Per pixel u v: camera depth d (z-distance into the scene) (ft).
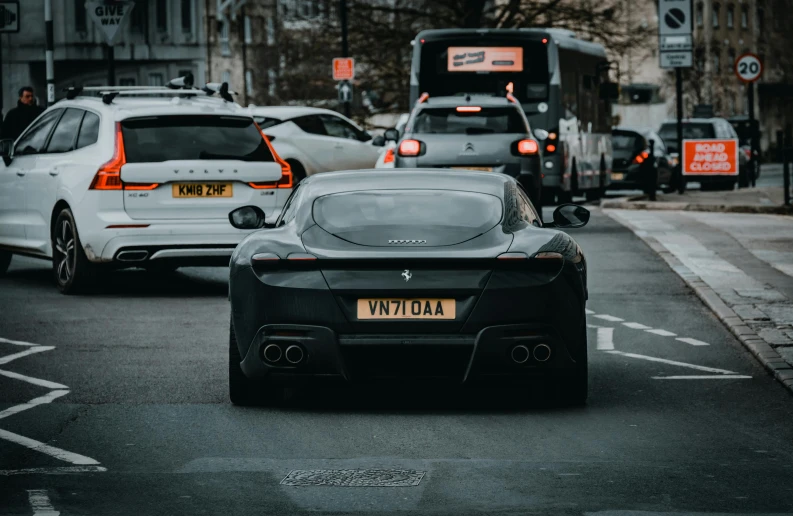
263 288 39.52
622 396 43.96
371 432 38.06
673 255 88.53
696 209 134.41
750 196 156.04
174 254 68.18
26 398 42.98
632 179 169.17
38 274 82.07
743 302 65.77
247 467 33.68
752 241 97.66
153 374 47.47
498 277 39.09
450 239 40.06
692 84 409.69
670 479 32.40
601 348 54.54
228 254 68.80
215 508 29.71
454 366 39.32
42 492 31.12
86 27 346.74
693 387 45.62
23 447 35.91
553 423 39.32
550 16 215.51
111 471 33.24
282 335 39.45
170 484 31.91
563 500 30.32
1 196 77.66
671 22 155.33
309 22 225.15
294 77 244.42
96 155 68.74
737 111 475.31
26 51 341.82
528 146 98.78
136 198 67.97
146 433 37.76
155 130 69.15
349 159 126.52
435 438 37.27
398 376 39.47
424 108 100.42
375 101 234.38
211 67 418.92
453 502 30.17
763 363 49.98
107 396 43.37
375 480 32.27
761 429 38.65
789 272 78.84
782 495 30.81
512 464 34.01
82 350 52.85
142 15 357.61
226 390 44.55
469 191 43.34
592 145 150.71
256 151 70.28
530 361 39.60
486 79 129.80
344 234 40.45
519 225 41.65
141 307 66.18
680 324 61.16
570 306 39.86
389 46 217.97
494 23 218.79
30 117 111.65
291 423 39.27
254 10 428.56
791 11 493.77
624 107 415.23
